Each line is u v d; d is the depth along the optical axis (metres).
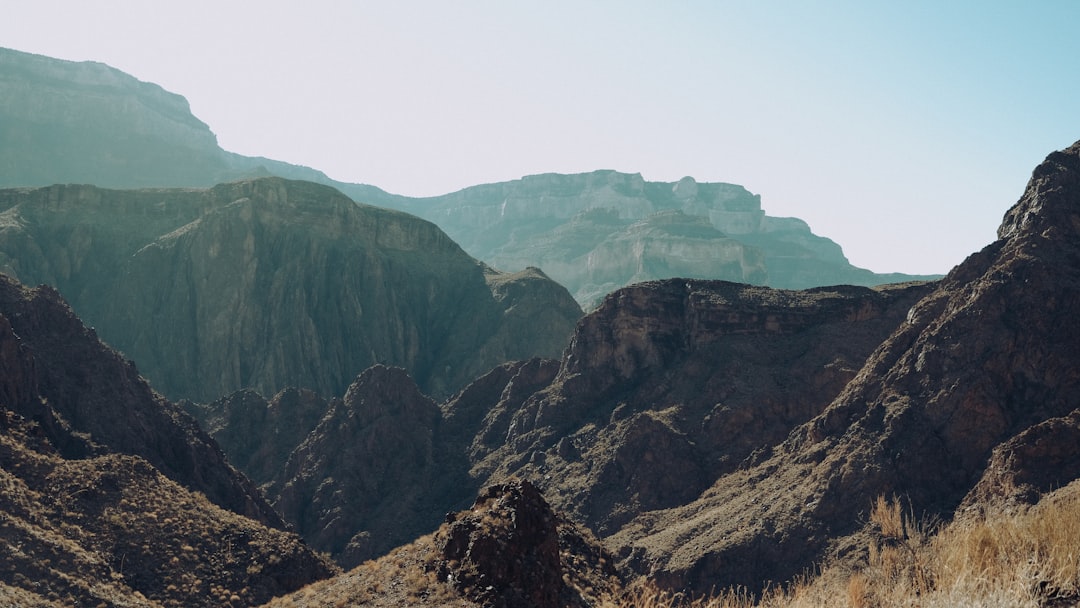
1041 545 17.03
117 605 50.97
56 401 84.31
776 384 122.69
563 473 125.00
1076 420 74.19
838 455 89.69
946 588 16.14
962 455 84.69
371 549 121.62
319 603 32.16
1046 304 92.50
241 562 62.59
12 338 75.94
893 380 96.06
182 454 92.69
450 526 31.47
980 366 90.19
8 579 49.00
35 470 62.47
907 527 19.48
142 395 96.12
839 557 73.81
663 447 115.88
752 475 101.88
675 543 88.12
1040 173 111.00
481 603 27.23
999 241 107.62
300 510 133.25
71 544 54.97
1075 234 100.50
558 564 29.33
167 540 61.31
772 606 20.34
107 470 65.38
